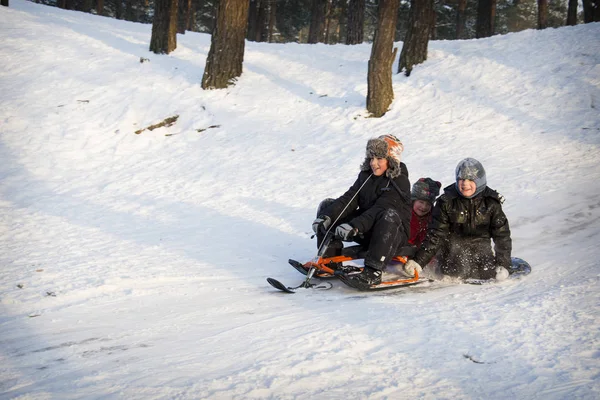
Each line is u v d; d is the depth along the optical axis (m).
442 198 5.42
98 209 10.11
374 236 5.22
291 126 14.44
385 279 5.48
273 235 8.09
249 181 11.33
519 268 5.60
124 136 14.51
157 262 6.72
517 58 15.58
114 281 5.80
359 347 3.57
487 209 5.35
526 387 2.91
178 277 6.04
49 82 16.91
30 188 11.64
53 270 6.37
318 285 5.54
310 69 18.00
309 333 3.90
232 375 3.17
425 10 16.19
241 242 7.76
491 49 16.39
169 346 3.81
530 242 6.93
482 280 5.39
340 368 3.24
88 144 14.15
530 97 13.78
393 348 3.54
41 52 18.69
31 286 5.70
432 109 14.07
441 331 3.82
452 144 12.09
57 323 4.49
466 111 13.67
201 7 45.19
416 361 3.31
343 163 11.82
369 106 14.45
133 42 20.30
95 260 6.85
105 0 49.06
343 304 4.76
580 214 7.88
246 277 6.03
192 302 5.05
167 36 19.03
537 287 4.91
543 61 15.18
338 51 19.83
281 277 6.03
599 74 14.12
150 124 14.90
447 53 16.73
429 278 5.64
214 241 7.84
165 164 12.97
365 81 16.39
